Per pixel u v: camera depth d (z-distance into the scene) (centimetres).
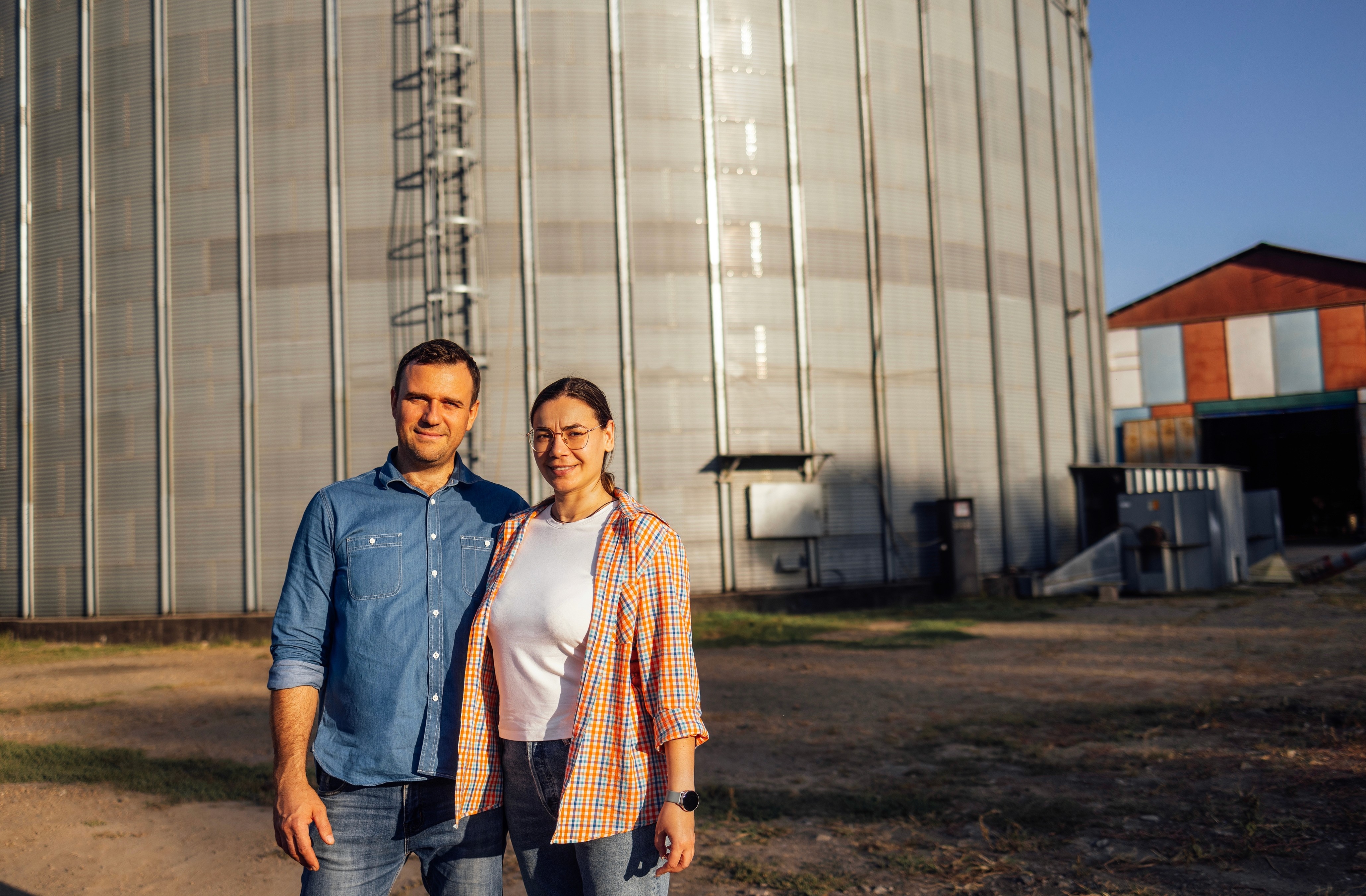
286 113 1870
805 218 1980
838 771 711
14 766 748
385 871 281
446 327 1812
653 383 1869
